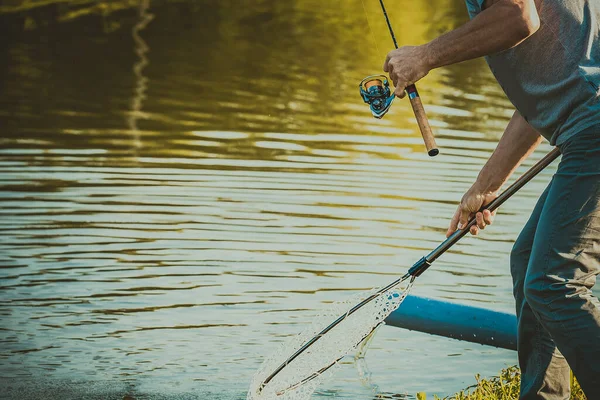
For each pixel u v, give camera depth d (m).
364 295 5.11
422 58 4.64
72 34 21.83
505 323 6.46
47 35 21.53
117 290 7.80
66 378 6.23
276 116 15.02
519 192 11.19
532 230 4.91
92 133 13.34
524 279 4.71
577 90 4.37
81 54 19.70
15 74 17.36
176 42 21.80
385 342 7.02
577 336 4.32
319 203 10.40
